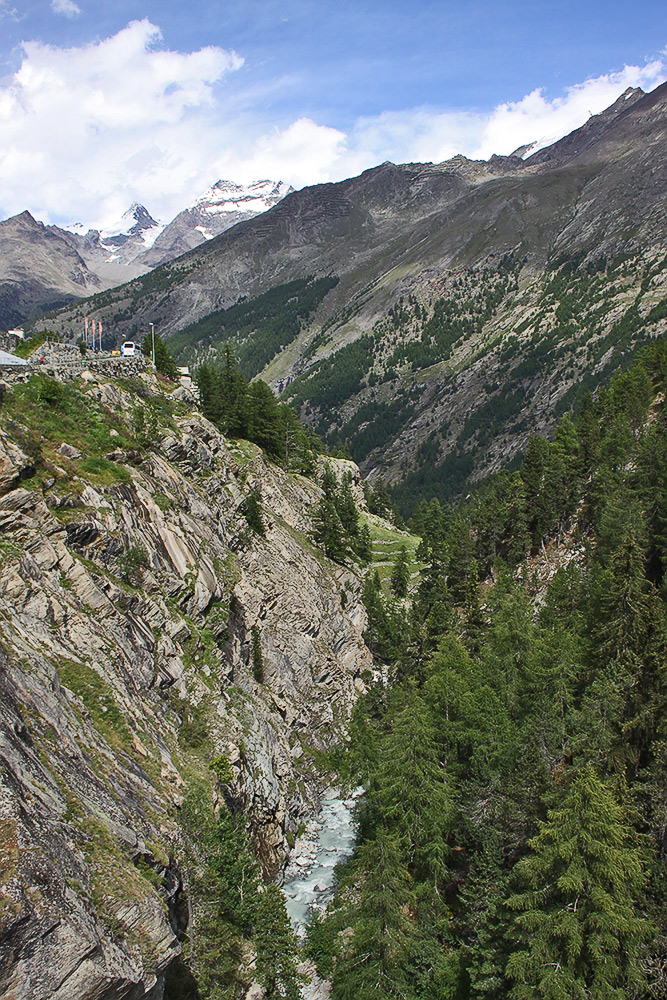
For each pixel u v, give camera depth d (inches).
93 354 3122.5
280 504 3934.5
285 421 5012.3
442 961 1604.3
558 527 3821.4
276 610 3053.6
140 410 2704.2
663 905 1311.5
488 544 4269.2
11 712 1048.8
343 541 4340.6
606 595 2001.7
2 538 1478.8
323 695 3034.0
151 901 1000.2
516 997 1316.4
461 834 1812.3
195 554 2341.3
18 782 929.5
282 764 2346.2
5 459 1627.7
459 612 3796.8
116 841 1058.7
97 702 1368.1
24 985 761.6
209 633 2194.9
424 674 3065.9
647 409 4055.1
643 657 1774.1
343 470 6382.9
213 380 4050.2
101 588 1691.7
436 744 1866.4
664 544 2655.0
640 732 1622.8
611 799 1333.7
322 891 2031.3
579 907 1288.1
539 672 2015.3
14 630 1279.5
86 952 824.9
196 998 1259.2
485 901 1560.0
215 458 3245.6
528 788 1631.4
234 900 1523.1
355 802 2573.8
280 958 1556.3
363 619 3902.6
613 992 1206.9
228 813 1612.9
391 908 1540.4
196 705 1897.1
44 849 871.7
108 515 1870.1
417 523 7219.5
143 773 1359.5
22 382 2106.3
